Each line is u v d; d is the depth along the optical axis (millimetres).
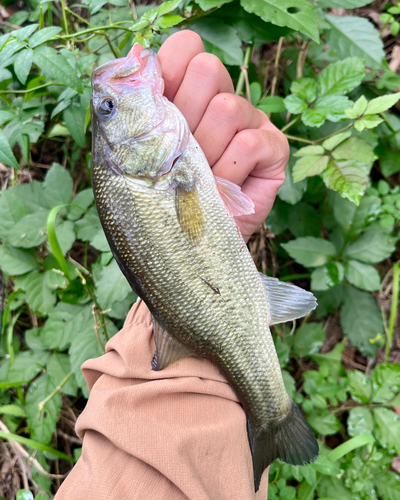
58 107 331
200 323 228
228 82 241
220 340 231
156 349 224
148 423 193
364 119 279
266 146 242
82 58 326
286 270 448
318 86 308
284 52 385
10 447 405
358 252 369
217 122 233
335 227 395
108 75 232
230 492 195
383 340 389
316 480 331
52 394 371
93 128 237
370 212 364
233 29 312
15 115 319
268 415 250
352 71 301
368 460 342
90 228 363
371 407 354
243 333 234
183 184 227
